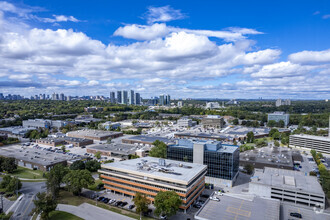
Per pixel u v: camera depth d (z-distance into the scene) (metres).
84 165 168.75
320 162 187.38
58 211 109.19
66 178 125.94
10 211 110.12
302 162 199.75
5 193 131.50
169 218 102.44
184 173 118.44
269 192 116.81
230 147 159.00
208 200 103.50
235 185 143.75
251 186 120.56
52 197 106.81
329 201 118.56
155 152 175.75
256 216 90.50
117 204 115.69
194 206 114.81
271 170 140.38
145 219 102.00
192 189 113.81
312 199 108.31
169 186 109.62
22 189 138.12
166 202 97.06
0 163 170.00
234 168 147.12
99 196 126.06
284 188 113.75
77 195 127.56
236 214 91.88
